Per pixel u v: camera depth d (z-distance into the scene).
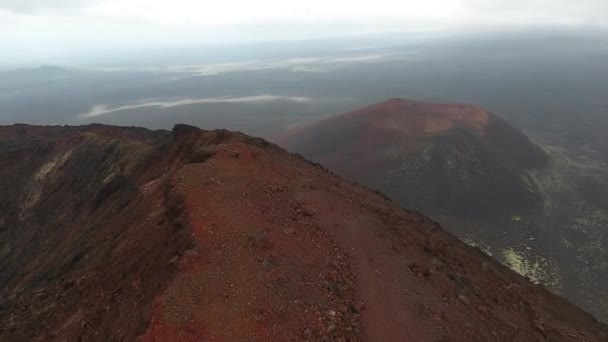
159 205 20.28
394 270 16.55
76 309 17.55
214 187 18.38
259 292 12.33
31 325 19.17
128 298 14.99
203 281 12.40
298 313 12.19
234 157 22.50
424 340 12.98
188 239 14.47
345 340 12.10
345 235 17.98
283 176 22.19
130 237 19.86
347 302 13.72
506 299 20.56
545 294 26.83
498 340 15.04
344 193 24.19
